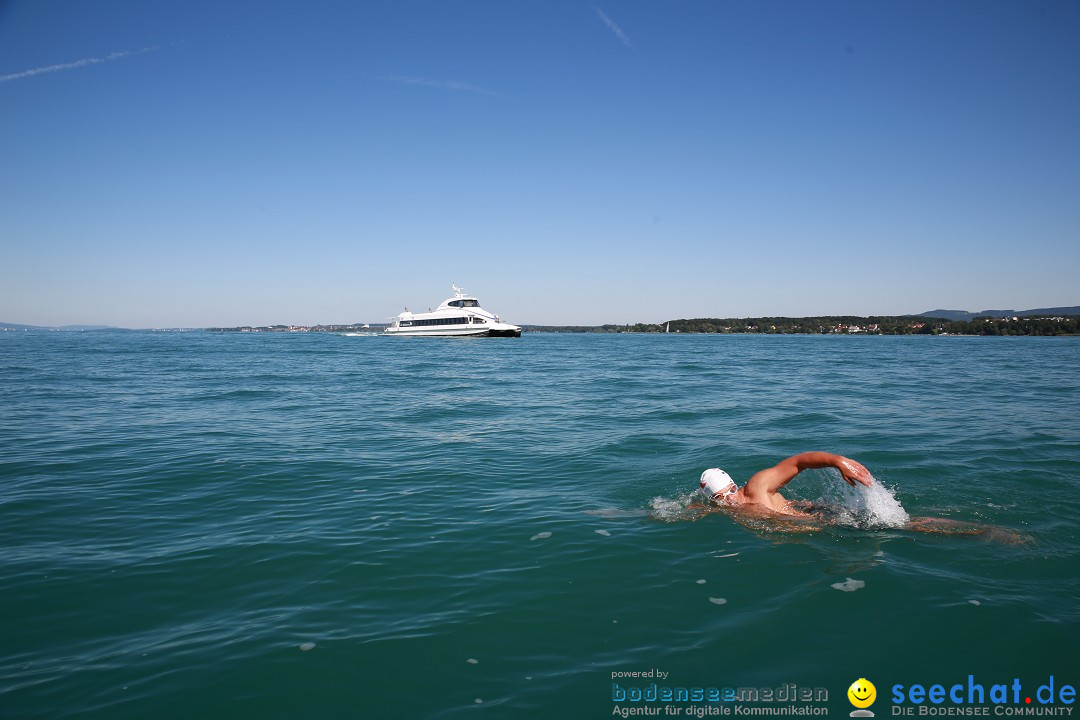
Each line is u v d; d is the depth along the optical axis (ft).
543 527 18.97
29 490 23.59
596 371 89.92
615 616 13.14
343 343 236.43
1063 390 57.31
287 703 10.32
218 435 36.01
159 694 10.53
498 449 31.45
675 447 30.76
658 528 18.70
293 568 15.94
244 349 173.58
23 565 16.08
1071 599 13.39
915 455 27.58
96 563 16.28
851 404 47.09
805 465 19.60
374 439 34.76
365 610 13.61
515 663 11.45
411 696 10.48
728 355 140.77
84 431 37.29
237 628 12.84
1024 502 20.48
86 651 11.96
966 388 59.57
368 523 19.56
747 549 16.72
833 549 16.57
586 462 28.02
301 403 51.67
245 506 21.53
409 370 94.84
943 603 13.29
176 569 15.89
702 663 11.33
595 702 10.23
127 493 23.24
